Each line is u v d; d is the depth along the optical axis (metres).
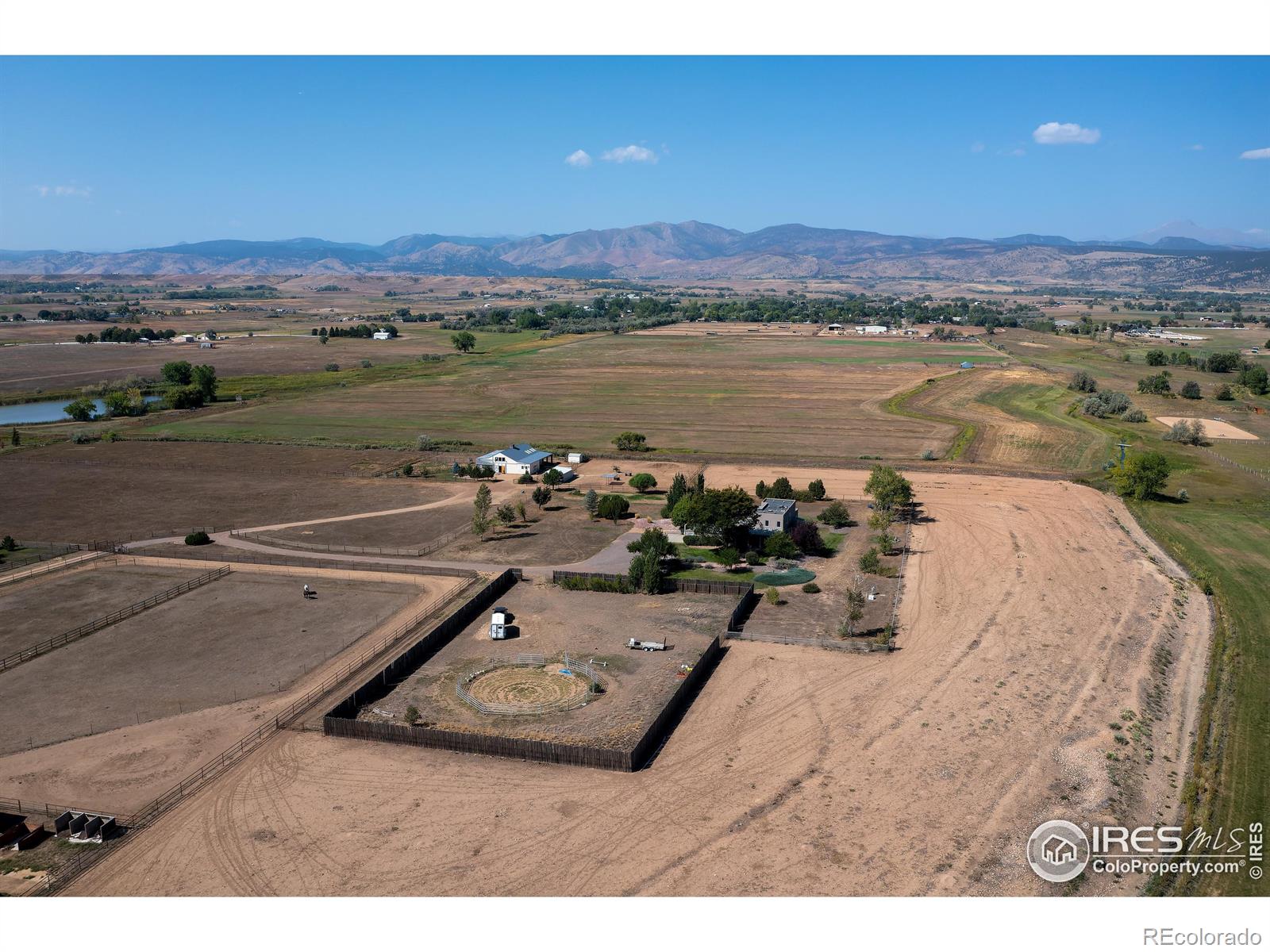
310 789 55.41
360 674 70.81
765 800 53.97
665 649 75.38
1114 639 76.81
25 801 54.31
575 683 69.19
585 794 54.69
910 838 50.22
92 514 118.31
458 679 69.88
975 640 76.94
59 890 46.06
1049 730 61.97
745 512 101.69
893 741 60.69
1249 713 64.56
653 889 45.72
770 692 68.00
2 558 99.44
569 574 92.12
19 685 69.12
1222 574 94.19
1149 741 60.78
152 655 74.25
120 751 59.72
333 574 94.19
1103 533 107.50
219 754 59.31
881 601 86.25
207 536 106.62
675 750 59.72
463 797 54.47
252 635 78.50
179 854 49.16
